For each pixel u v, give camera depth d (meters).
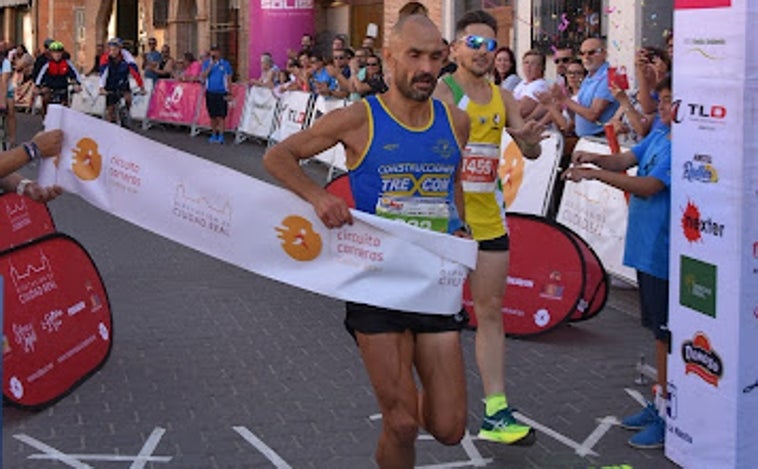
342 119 4.26
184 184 4.59
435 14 20.61
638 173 5.51
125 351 6.99
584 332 7.64
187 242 4.62
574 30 15.84
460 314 4.41
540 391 6.27
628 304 8.53
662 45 13.45
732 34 4.44
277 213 4.44
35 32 40.25
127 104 23.05
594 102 9.38
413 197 4.31
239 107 21.03
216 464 5.14
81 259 6.46
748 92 4.42
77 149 4.81
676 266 4.92
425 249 4.29
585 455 5.26
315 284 4.39
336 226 4.25
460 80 5.57
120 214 4.75
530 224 7.41
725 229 4.56
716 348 4.68
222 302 8.39
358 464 5.14
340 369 6.65
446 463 5.16
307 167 17.25
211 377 6.47
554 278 7.36
